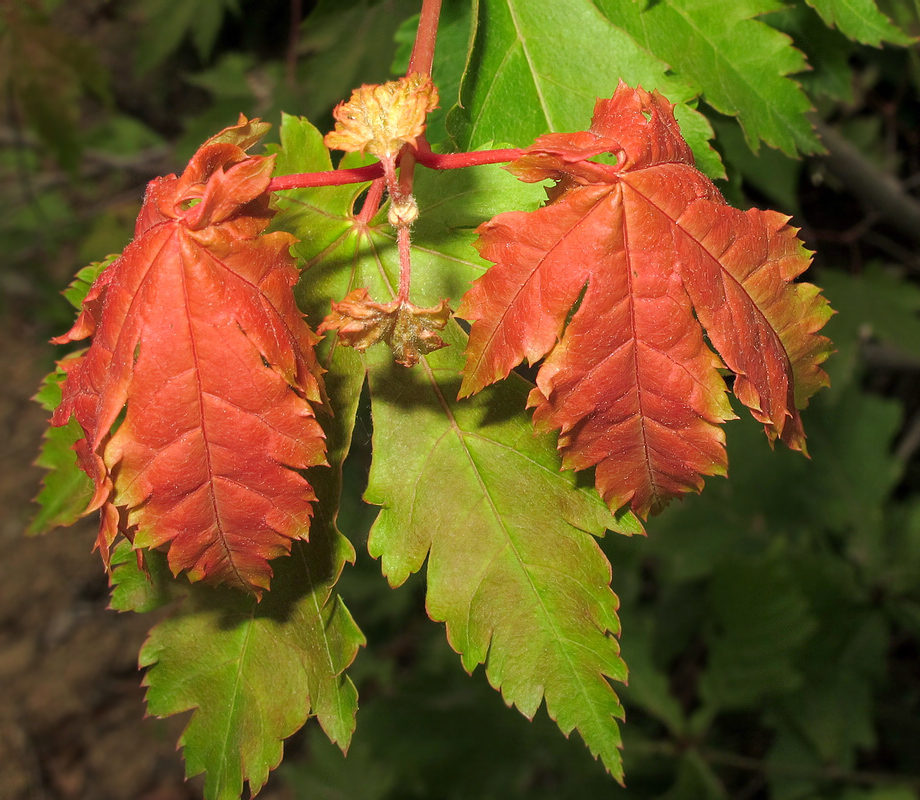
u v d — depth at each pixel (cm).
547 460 17
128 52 74
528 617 16
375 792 44
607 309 14
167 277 14
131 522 15
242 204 14
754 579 34
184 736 17
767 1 19
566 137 15
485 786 36
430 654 49
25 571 73
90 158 67
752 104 19
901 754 44
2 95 51
